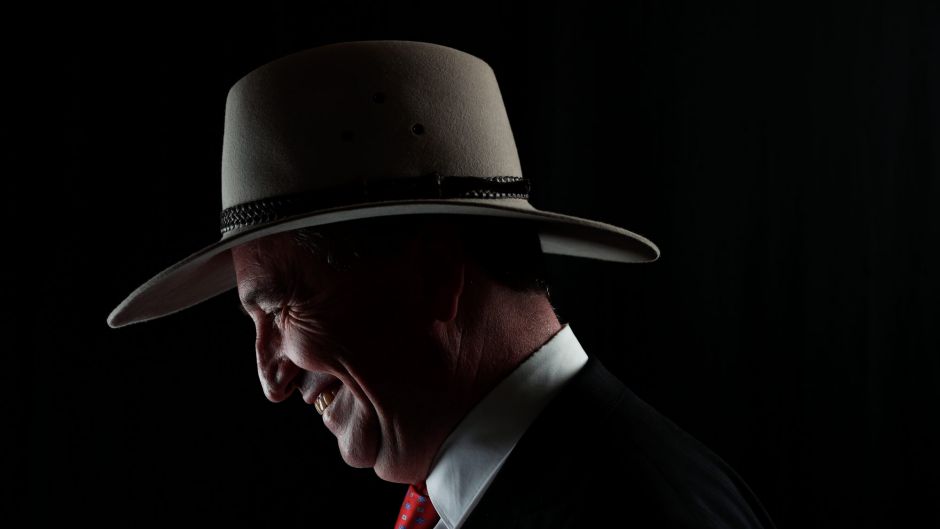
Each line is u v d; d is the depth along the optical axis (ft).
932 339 7.59
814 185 7.43
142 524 5.74
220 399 5.98
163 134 5.82
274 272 2.49
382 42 2.51
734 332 7.26
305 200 2.36
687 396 7.14
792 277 7.38
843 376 7.44
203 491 5.90
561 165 6.87
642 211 7.07
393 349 2.42
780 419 7.32
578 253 3.58
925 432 7.55
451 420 2.44
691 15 7.25
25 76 5.52
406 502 2.86
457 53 2.62
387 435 2.47
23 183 5.50
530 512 2.15
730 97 7.31
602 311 7.03
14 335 5.48
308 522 6.16
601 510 2.02
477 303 2.45
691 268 7.18
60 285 5.58
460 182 2.42
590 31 6.98
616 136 7.02
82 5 5.66
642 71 7.10
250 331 6.07
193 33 5.90
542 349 2.47
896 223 7.55
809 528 7.33
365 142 2.38
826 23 7.48
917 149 7.58
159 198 5.81
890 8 7.59
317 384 2.65
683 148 7.18
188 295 3.18
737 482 2.64
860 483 7.45
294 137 2.41
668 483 2.10
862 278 7.49
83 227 5.64
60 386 5.57
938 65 7.62
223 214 2.61
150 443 5.79
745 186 7.31
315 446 6.21
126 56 5.75
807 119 7.43
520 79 6.77
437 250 2.42
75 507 5.59
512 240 2.52
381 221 2.40
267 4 6.07
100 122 5.69
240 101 2.55
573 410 2.32
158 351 5.83
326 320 2.44
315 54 2.47
